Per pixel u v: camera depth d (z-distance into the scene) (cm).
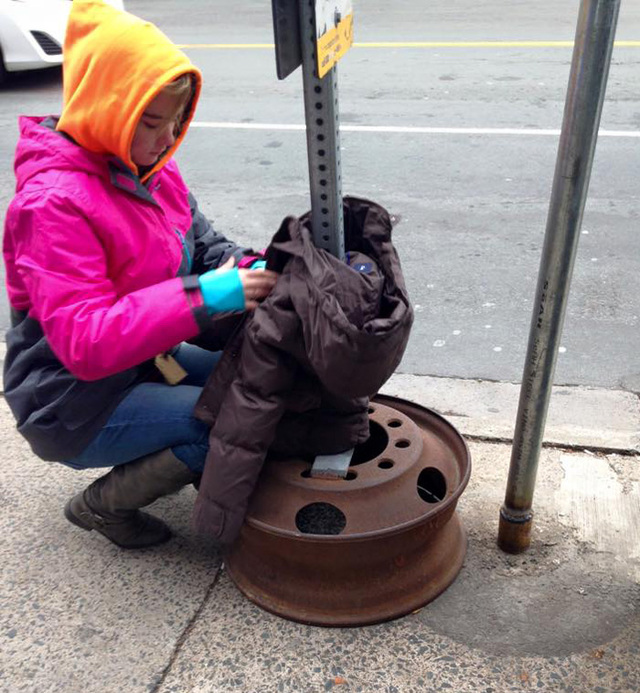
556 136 633
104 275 196
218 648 212
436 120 684
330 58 180
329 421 215
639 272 423
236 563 230
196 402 216
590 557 236
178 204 229
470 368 347
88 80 182
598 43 168
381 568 214
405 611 217
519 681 200
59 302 188
